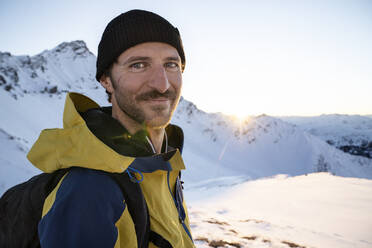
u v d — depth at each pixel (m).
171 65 0.91
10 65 132.50
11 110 97.56
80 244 0.59
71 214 0.61
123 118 0.91
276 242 4.81
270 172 171.88
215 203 18.75
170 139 1.31
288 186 27.97
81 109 1.06
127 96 0.86
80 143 0.71
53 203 0.65
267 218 11.55
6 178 26.27
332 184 28.19
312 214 14.65
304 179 33.81
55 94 139.25
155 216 0.84
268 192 24.38
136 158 0.78
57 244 0.58
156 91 0.84
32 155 0.76
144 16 0.88
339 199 19.48
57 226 0.60
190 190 33.81
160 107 0.86
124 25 0.86
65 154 0.71
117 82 0.88
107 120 0.80
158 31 0.87
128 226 0.70
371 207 16.56
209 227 5.41
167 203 0.95
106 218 0.63
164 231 0.85
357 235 10.32
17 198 0.82
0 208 0.83
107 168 0.69
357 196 20.70
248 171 164.38
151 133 0.96
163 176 0.94
